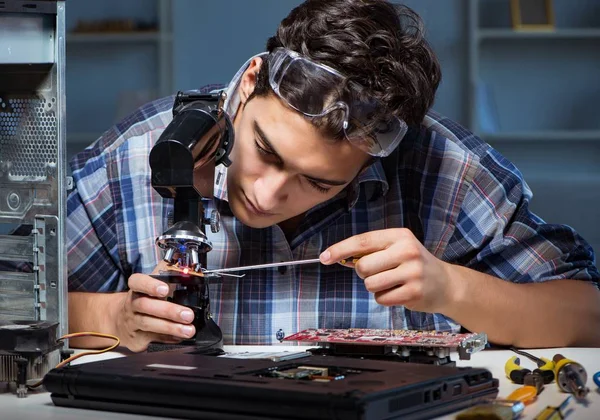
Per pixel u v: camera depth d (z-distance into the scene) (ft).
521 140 15.48
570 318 5.84
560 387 3.98
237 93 5.66
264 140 4.90
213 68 15.60
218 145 4.64
